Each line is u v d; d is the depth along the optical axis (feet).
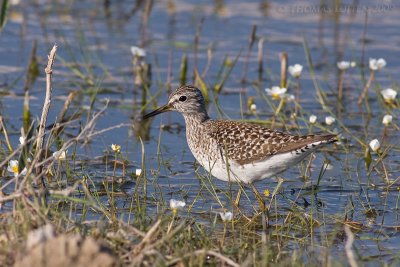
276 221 38.70
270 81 62.34
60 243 26.96
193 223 37.24
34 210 31.30
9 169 38.27
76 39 68.33
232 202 39.96
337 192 43.37
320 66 65.46
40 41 67.62
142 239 31.17
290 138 39.29
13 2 74.38
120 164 46.29
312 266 32.40
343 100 59.16
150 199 40.81
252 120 52.85
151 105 57.31
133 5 78.33
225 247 33.24
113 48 67.36
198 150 42.55
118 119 54.60
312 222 38.58
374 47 69.31
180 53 67.31
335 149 49.96
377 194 43.01
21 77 60.90
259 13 77.51
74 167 43.91
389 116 50.34
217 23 74.28
